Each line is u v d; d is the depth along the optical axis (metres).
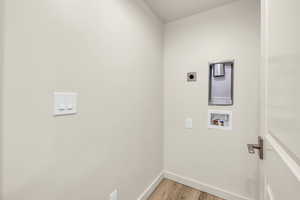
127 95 1.21
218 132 1.51
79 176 0.83
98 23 0.92
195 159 1.65
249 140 1.35
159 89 1.74
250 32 1.33
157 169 1.73
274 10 0.51
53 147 0.70
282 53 0.42
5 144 0.55
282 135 0.42
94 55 0.90
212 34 1.52
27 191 0.61
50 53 0.67
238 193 1.42
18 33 0.57
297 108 0.31
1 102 0.54
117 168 1.12
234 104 1.42
